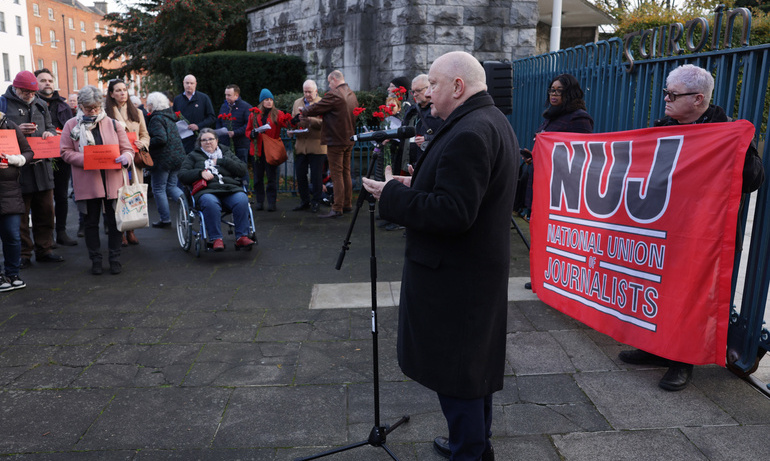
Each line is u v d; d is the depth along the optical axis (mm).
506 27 10250
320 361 3674
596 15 14094
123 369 3607
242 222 6172
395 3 10234
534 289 4480
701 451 2672
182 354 3809
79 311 4621
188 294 5012
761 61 3080
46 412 3111
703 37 3428
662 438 2779
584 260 3885
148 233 7355
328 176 9312
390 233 7176
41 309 4668
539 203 4387
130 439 2852
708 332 3102
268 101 8297
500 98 4824
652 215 3336
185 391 3320
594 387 3281
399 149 5594
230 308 4652
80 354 3826
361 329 4180
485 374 2270
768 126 3037
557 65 6539
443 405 2318
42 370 3602
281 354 3785
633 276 3471
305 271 5652
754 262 3195
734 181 2951
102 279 5469
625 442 2754
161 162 7414
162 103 7340
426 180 2188
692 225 3123
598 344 3840
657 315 3320
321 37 12133
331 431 2895
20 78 5652
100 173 5383
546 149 4289
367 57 10945
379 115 7504
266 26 14438
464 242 2184
